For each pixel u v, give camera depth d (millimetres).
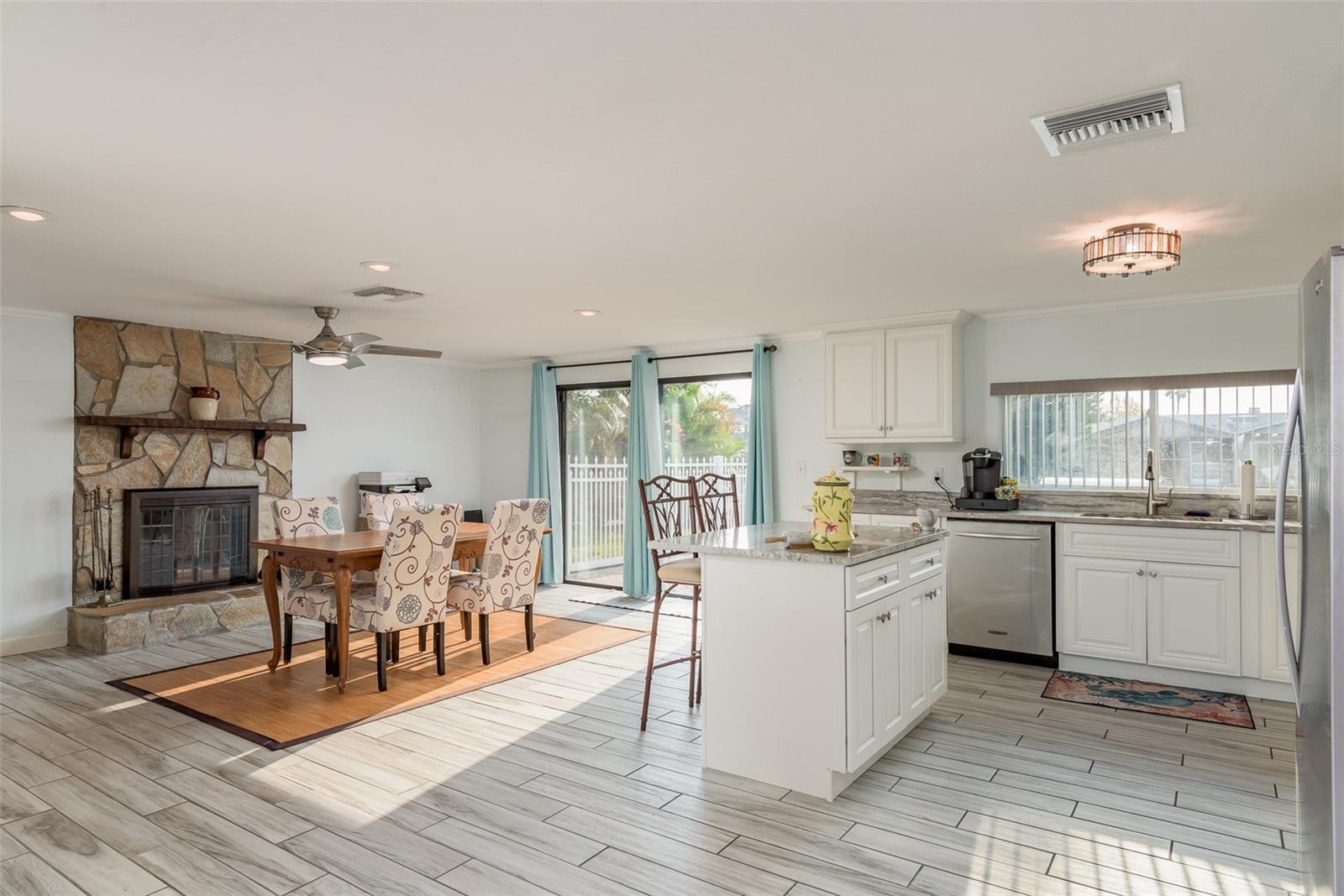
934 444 5773
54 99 2145
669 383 7223
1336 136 2432
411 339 6680
